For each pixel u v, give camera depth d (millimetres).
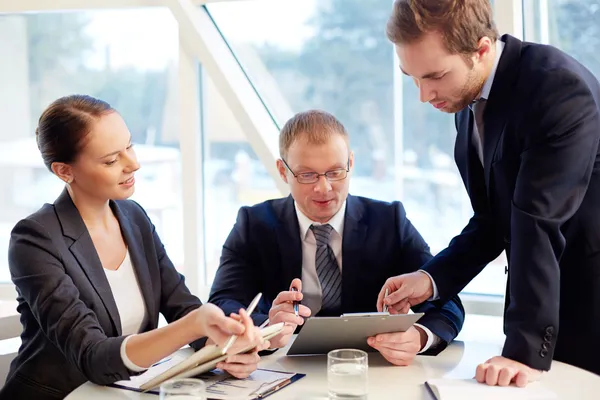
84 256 1924
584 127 1724
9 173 3230
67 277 1849
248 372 1735
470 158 2031
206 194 3109
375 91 2961
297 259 2221
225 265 2266
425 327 1922
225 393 1637
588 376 1736
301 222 2240
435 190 2938
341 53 2973
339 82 2994
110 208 2094
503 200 1894
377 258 2223
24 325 1978
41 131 1955
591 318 1866
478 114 1966
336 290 2225
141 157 3166
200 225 3049
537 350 1688
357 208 2273
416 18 1688
